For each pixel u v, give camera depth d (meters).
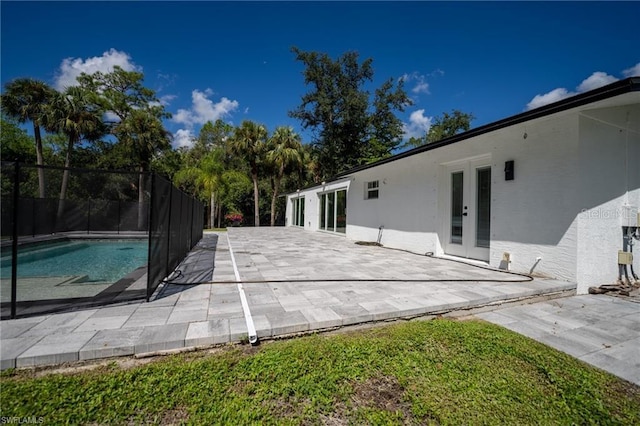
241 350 2.35
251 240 11.11
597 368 2.21
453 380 2.01
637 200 5.04
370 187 10.49
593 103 3.82
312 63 21.41
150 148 20.45
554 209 4.61
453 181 7.05
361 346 2.41
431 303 3.41
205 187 20.25
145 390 1.77
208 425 1.53
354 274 4.96
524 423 1.62
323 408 1.70
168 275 4.57
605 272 4.62
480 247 6.27
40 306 3.07
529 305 3.75
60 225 12.74
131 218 14.45
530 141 4.98
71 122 16.81
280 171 22.39
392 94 21.95
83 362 2.09
